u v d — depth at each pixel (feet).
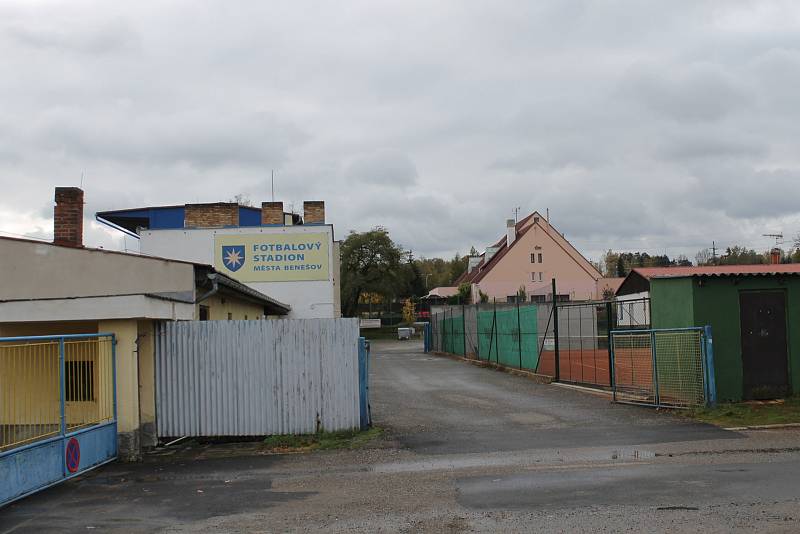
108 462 34.68
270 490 28.43
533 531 21.22
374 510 24.58
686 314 47.85
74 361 33.83
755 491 24.93
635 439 36.68
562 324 112.98
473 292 233.76
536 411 48.42
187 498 27.48
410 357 137.28
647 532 20.65
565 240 237.66
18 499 27.40
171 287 44.42
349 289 267.18
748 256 290.15
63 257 44.29
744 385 46.96
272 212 109.19
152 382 39.19
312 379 39.88
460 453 34.65
